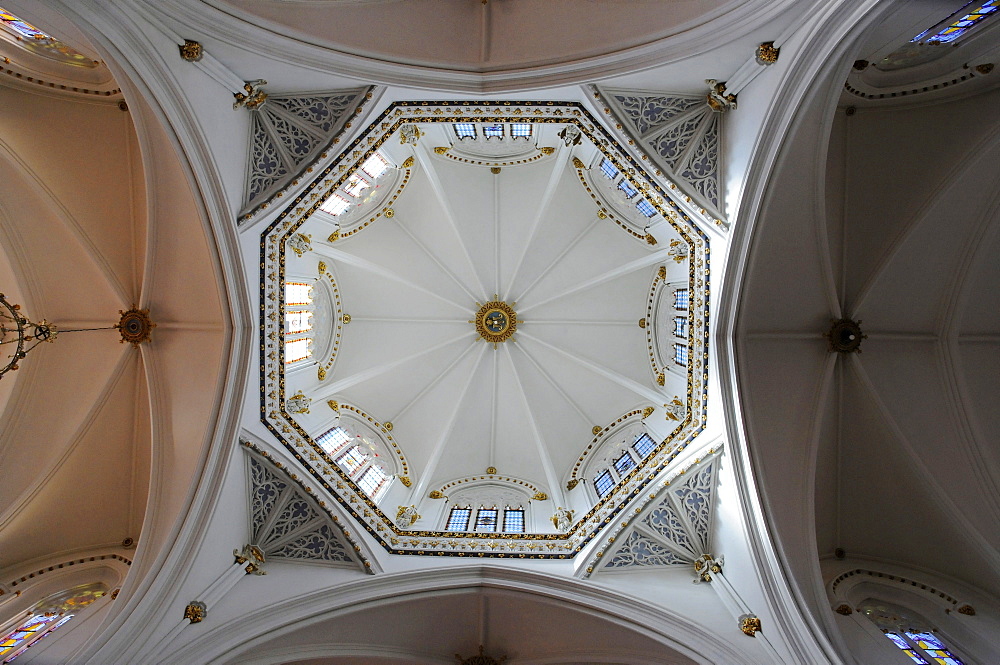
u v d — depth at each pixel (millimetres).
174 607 9117
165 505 10102
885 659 9125
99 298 11227
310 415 14508
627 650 10094
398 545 11617
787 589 9258
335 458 14055
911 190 10453
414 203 16938
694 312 11273
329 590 10188
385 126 10500
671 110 10023
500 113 10445
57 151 10383
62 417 11492
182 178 9523
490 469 17312
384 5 9508
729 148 9828
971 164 9742
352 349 17312
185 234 10164
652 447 14195
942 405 11172
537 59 9578
